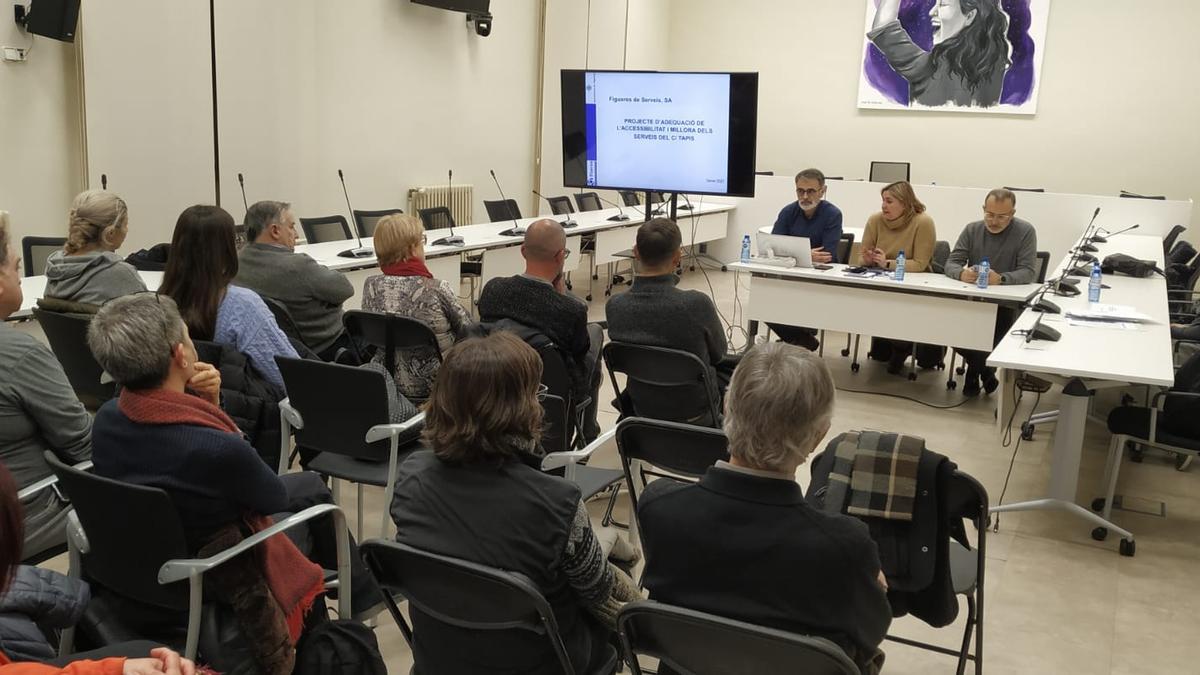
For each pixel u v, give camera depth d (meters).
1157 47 9.68
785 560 1.40
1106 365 3.33
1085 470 4.13
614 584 1.74
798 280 5.29
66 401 2.14
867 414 4.93
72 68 5.11
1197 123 9.66
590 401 3.30
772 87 11.42
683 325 3.14
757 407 1.45
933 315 5.00
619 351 3.15
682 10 11.81
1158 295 4.84
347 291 3.44
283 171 6.52
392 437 2.48
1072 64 10.00
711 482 1.47
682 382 3.09
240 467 1.71
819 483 1.98
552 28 9.34
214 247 2.61
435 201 7.95
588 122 5.39
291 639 1.80
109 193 2.82
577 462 2.73
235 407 2.53
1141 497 3.85
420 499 1.62
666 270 3.22
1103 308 4.35
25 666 1.00
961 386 5.53
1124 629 2.82
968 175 10.62
